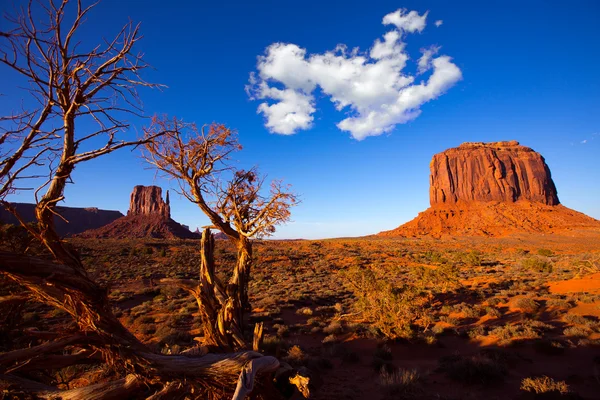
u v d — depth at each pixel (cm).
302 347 1231
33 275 352
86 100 372
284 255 6322
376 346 1250
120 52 356
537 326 1350
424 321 1488
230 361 452
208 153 660
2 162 341
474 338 1300
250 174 752
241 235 710
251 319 1705
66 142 381
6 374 390
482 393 769
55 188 383
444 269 2548
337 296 2548
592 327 1295
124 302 2256
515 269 3884
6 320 561
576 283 2278
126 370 446
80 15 338
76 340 417
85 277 399
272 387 530
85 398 386
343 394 788
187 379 439
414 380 836
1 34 291
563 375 863
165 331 1354
